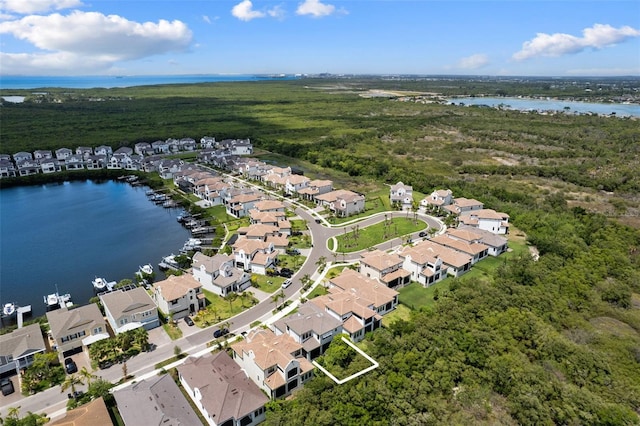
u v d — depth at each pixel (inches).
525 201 6294.3
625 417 2320.4
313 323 2960.1
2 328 3393.2
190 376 2518.5
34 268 4426.7
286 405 2372.0
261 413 2373.3
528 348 2967.5
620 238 4950.8
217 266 3841.0
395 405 2345.0
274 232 4862.2
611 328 3356.3
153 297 3705.7
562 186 7253.9
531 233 5078.7
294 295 3710.6
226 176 7810.0
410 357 2664.9
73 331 2960.1
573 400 2423.7
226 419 2217.0
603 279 4033.0
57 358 2883.9
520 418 2353.6
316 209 6087.6
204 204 6269.7
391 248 4724.4
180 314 3383.4
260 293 3769.7
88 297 3868.1
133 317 3171.8
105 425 2132.1
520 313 3238.2
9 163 7716.5
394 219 5684.1
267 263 4126.5
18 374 2743.6
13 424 2215.8
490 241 4677.7
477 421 2330.2
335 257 4490.7
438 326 3036.4
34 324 3085.6
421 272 3991.1
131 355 2903.5
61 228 5497.1
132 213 6077.8
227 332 3142.2
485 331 3031.5
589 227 5260.8
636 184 7052.2
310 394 2386.8
